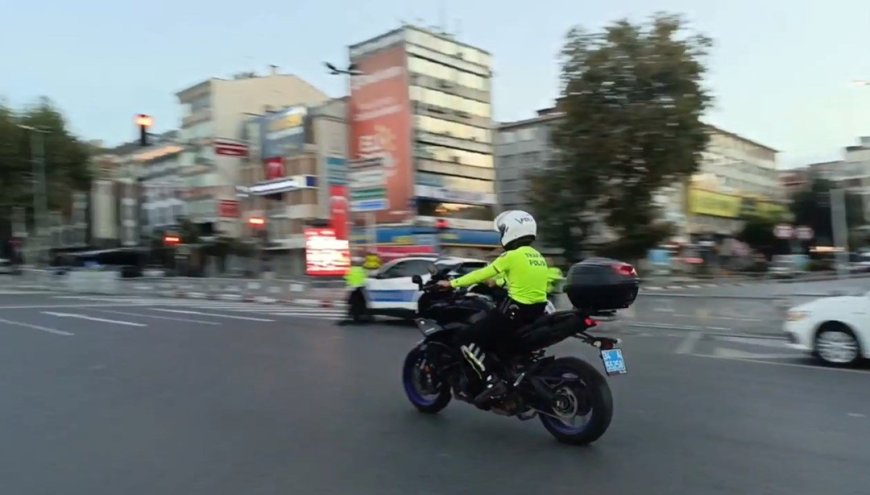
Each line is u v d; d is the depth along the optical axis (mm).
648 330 15422
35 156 53812
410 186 52375
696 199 60406
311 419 6727
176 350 11438
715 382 8648
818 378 9055
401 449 5707
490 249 57906
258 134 59156
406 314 15781
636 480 4910
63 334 13750
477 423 6539
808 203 62688
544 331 5852
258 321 16516
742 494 4637
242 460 5449
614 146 18484
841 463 5293
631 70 18531
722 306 14727
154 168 68438
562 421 5914
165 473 5148
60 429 6449
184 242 56281
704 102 19141
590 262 5883
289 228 55781
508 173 62719
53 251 67312
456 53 57219
